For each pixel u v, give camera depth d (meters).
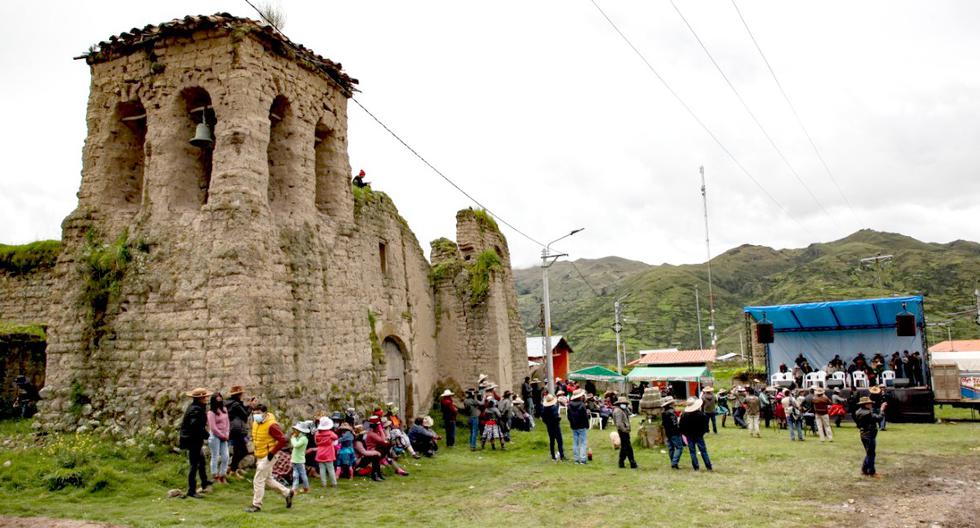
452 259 28.06
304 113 17.28
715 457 16.89
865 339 32.09
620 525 9.82
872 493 12.13
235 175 14.72
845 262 118.38
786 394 22.80
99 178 16.28
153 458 12.91
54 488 11.34
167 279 14.51
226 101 15.15
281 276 15.27
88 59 16.77
